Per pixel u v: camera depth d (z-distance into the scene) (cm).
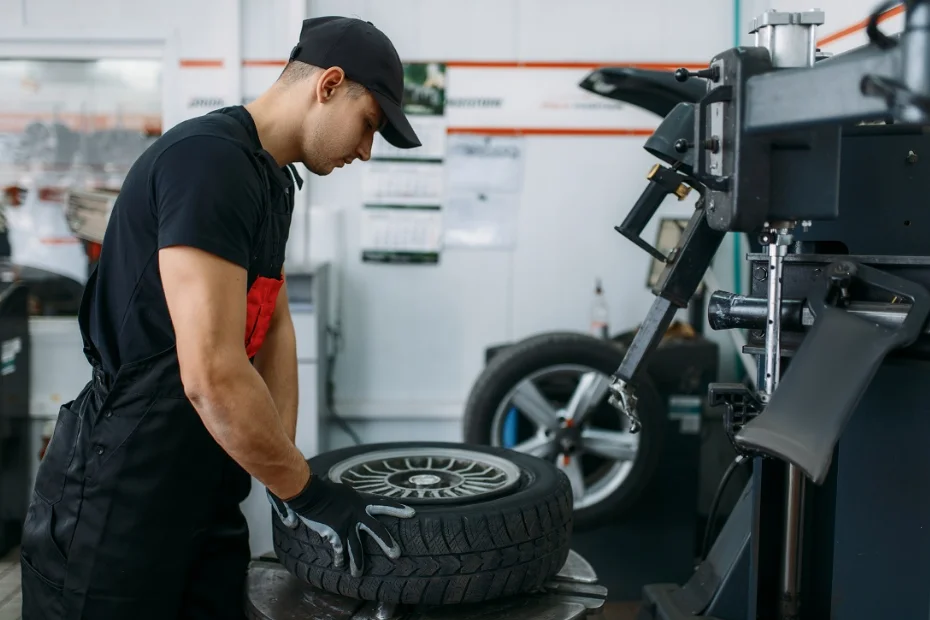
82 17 330
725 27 340
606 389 279
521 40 339
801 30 111
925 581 144
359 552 142
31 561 154
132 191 143
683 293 163
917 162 149
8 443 311
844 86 87
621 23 339
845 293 123
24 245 345
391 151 342
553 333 284
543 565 152
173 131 144
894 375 145
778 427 105
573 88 341
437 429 353
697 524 330
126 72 340
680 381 288
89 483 148
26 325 322
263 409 132
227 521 177
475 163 344
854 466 150
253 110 154
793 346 139
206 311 127
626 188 346
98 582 148
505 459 182
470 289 350
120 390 147
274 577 167
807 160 105
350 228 346
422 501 152
